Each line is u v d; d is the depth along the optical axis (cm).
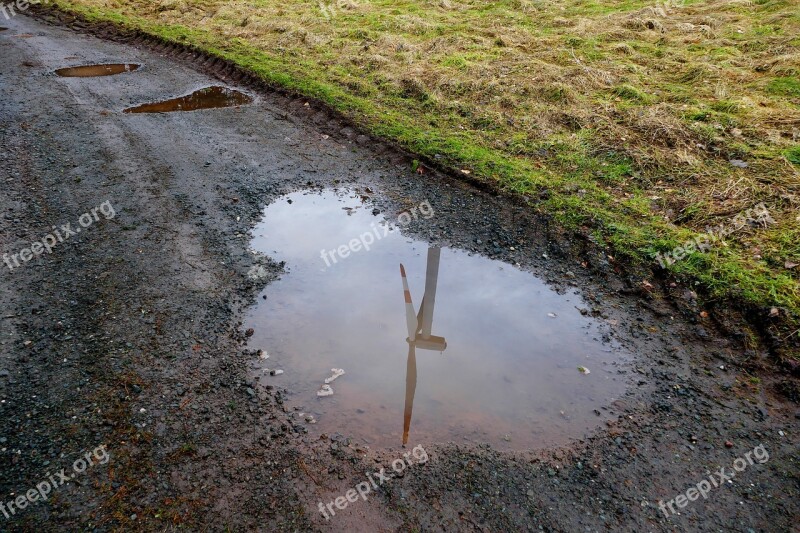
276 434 307
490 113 741
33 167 586
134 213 512
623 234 485
